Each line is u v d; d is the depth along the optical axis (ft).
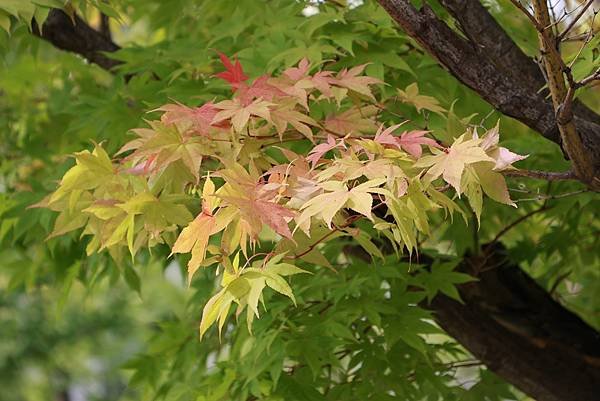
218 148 5.32
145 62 6.77
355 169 4.95
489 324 6.66
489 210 6.76
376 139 5.07
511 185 6.60
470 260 6.72
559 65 5.19
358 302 6.25
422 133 5.15
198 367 6.89
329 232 5.17
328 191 4.96
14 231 6.86
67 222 5.55
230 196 4.88
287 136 5.53
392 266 6.33
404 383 6.36
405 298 6.36
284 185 4.92
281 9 6.53
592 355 6.61
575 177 5.40
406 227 4.85
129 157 5.36
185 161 5.21
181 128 5.32
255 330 6.25
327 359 6.18
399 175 4.90
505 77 5.45
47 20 6.91
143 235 5.43
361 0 6.63
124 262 6.84
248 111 5.20
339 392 6.37
